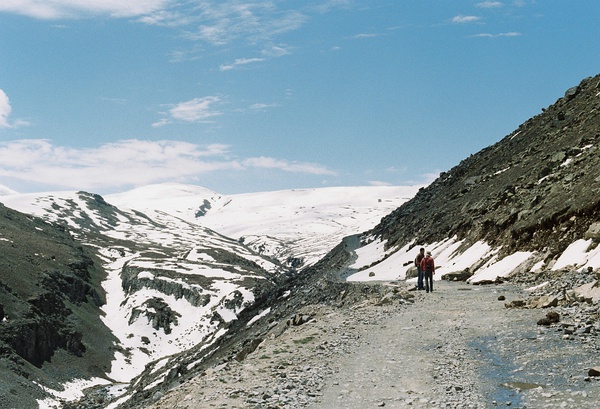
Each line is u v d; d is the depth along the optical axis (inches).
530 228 1598.2
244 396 582.9
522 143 3253.0
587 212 1382.9
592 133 2140.7
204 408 542.0
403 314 1072.2
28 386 6269.7
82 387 7071.9
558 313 862.5
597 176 1512.1
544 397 532.7
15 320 7416.3
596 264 1158.3
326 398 577.0
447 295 1283.2
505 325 873.5
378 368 690.2
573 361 642.8
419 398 557.6
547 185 1867.6
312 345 855.7
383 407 537.6
